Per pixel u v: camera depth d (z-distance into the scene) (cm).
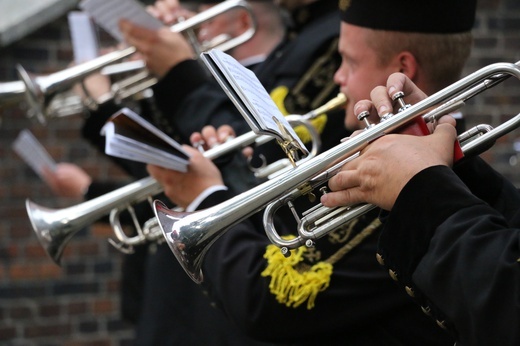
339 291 507
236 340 636
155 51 671
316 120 602
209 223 450
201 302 664
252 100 417
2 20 1080
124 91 758
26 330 1094
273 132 416
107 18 674
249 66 780
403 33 521
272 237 440
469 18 534
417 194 388
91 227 1098
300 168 429
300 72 637
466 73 1101
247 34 757
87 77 759
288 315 513
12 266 1091
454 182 387
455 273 370
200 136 600
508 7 1102
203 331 658
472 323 364
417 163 393
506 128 421
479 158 487
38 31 1091
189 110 661
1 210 1091
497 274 359
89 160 1095
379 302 505
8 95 786
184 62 671
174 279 686
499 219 379
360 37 528
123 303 865
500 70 418
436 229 383
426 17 519
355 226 514
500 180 490
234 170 579
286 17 720
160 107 672
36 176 1095
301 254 518
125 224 780
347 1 534
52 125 1095
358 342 514
